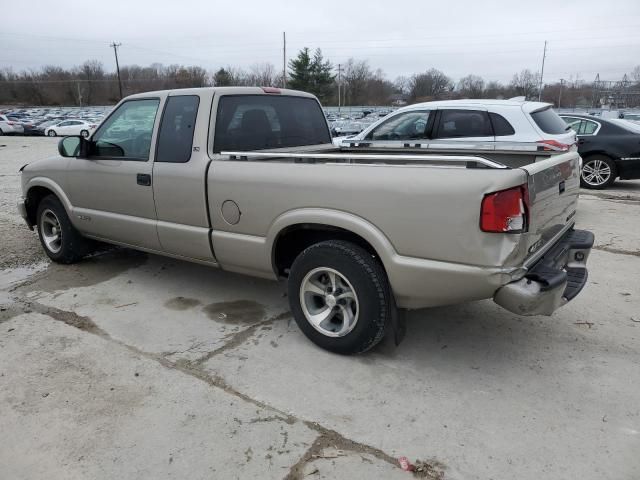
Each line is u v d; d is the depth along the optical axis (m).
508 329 3.89
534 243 3.02
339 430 2.74
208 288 4.76
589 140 9.94
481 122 7.00
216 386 3.15
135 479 2.42
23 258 5.70
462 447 2.61
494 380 3.21
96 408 2.94
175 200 4.07
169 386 3.15
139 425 2.79
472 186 2.76
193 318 4.12
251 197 3.61
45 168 5.21
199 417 2.85
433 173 2.89
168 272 5.20
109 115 4.63
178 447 2.62
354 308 3.38
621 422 2.79
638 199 8.99
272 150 4.40
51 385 3.17
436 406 2.95
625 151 9.64
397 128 7.59
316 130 4.94
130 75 97.25
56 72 99.31
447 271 2.89
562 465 2.48
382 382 3.19
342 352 3.46
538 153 3.90
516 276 2.83
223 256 3.93
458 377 3.24
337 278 3.40
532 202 2.87
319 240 3.71
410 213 2.95
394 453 2.58
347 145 4.87
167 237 4.24
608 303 4.38
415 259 3.01
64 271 5.27
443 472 2.45
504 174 2.71
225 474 2.45
